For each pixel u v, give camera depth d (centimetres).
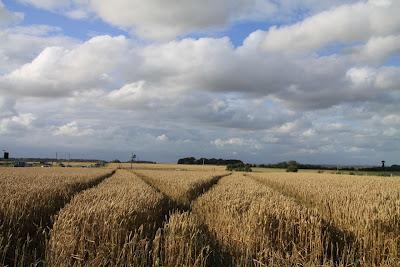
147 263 820
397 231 989
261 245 880
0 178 2958
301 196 2236
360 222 1071
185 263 786
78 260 798
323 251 898
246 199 1469
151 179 3862
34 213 1192
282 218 1029
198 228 988
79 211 977
